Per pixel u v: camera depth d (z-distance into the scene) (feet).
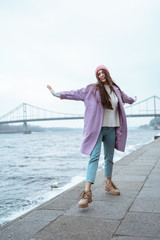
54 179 20.42
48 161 37.35
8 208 11.96
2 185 19.24
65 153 52.47
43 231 6.21
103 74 8.71
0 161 40.75
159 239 5.60
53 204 8.46
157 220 6.71
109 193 9.71
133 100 9.79
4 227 6.55
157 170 14.79
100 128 8.43
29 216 7.32
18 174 25.18
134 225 6.42
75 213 7.48
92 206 8.13
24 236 5.94
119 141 9.07
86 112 8.68
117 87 9.21
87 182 8.15
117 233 5.98
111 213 7.39
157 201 8.50
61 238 5.78
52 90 8.61
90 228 6.32
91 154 8.42
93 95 8.59
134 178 12.62
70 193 9.90
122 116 8.93
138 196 9.20
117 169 15.56
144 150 27.07
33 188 17.33
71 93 8.68
